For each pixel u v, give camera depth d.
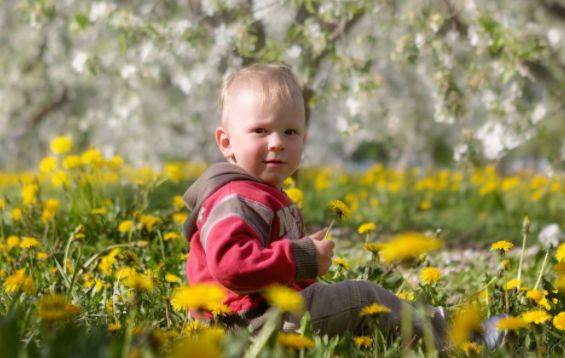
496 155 8.65
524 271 5.80
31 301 3.46
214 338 2.58
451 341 3.16
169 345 2.71
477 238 9.71
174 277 4.10
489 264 6.49
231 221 3.20
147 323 3.32
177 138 20.61
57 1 9.43
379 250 4.06
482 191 11.86
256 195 3.33
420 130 23.58
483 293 4.20
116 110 11.53
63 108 20.41
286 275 3.12
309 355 2.88
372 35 8.32
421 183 12.62
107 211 6.87
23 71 17.61
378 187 12.95
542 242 7.93
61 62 16.88
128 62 9.56
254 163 3.48
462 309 3.71
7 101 18.20
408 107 20.69
